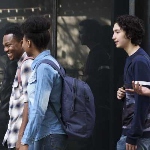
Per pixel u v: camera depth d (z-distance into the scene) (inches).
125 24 335.9
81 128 305.7
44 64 296.8
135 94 315.9
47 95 291.9
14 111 357.1
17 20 480.4
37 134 299.6
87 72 473.4
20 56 372.2
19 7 480.1
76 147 471.5
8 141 358.9
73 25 474.9
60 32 476.7
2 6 480.4
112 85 466.6
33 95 294.8
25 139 288.2
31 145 301.9
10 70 481.4
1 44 481.4
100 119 471.2
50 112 302.5
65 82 305.9
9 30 371.9
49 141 300.5
